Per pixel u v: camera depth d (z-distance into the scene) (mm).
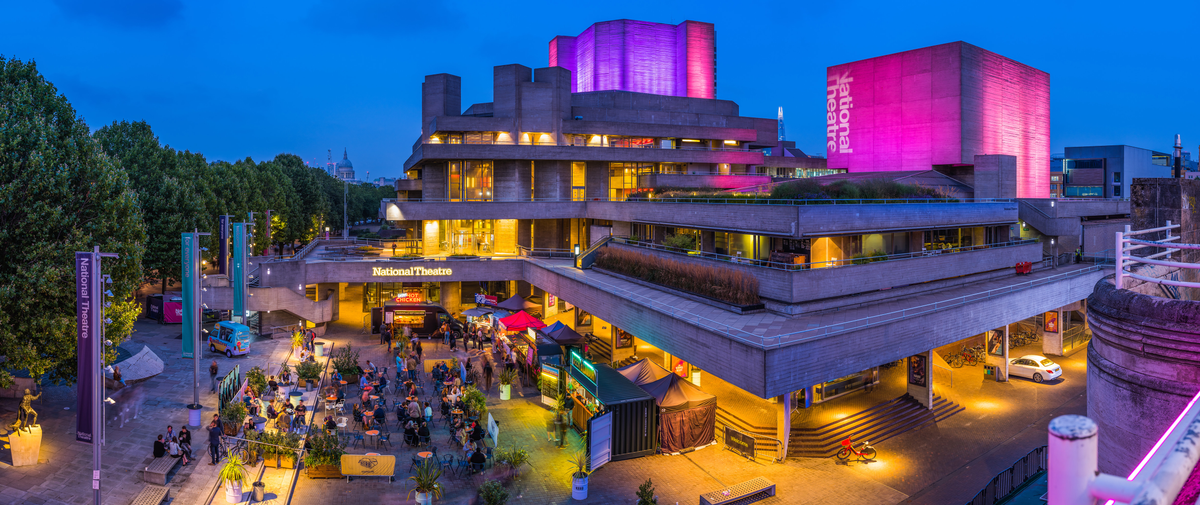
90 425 20703
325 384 38719
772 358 27047
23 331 26453
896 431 32375
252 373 34812
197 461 26438
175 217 56094
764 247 40875
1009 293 40344
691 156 75125
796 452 29625
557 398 33469
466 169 68688
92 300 20516
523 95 70875
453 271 59031
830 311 36188
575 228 69250
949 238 47438
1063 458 2441
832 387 34719
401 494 24922
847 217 39062
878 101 76250
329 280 56031
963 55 68375
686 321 32375
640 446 29359
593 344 47344
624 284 45469
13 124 27109
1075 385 41031
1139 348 10617
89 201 29078
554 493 25578
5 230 26250
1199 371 9922
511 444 30250
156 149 64438
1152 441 10414
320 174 144125
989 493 24609
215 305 50562
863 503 25062
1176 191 13992
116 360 35188
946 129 69562
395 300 55469
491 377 39344
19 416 25516
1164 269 13773
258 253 77500
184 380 37375
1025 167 78688
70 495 22891
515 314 46375
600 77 88688
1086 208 63125
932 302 37625
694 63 90375
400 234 122125
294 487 25266
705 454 29844
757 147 85250
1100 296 11859
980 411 35938
